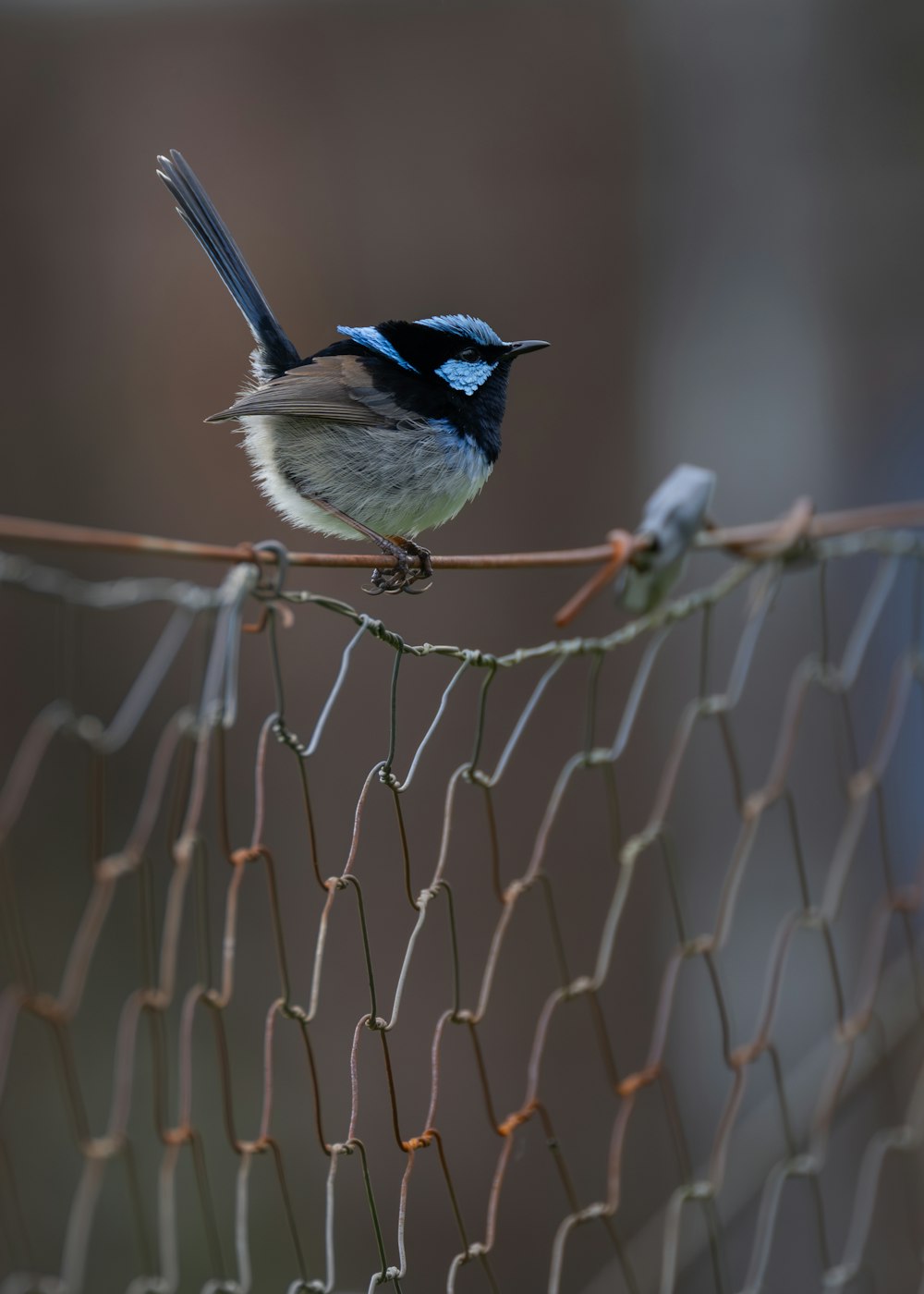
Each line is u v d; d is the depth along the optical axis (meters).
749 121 13.25
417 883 11.35
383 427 7.57
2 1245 10.18
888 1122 11.06
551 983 11.49
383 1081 10.83
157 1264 10.45
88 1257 10.43
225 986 3.70
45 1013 3.32
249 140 12.70
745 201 13.30
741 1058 5.82
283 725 3.84
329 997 11.09
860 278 13.49
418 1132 10.83
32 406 12.88
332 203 12.62
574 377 12.69
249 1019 11.10
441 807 11.45
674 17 12.80
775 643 12.92
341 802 11.39
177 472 12.77
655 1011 12.05
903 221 13.41
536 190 12.71
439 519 8.01
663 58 12.97
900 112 13.32
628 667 12.26
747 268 13.38
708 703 6.13
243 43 12.73
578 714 12.02
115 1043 11.46
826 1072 10.99
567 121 12.73
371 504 7.69
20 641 12.54
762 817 12.79
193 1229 10.60
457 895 11.42
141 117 12.75
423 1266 10.62
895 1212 11.34
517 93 12.69
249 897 11.40
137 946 11.81
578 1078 11.52
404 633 11.73
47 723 3.43
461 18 12.62
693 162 13.22
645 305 12.98
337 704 11.46
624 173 12.83
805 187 13.38
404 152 12.63
